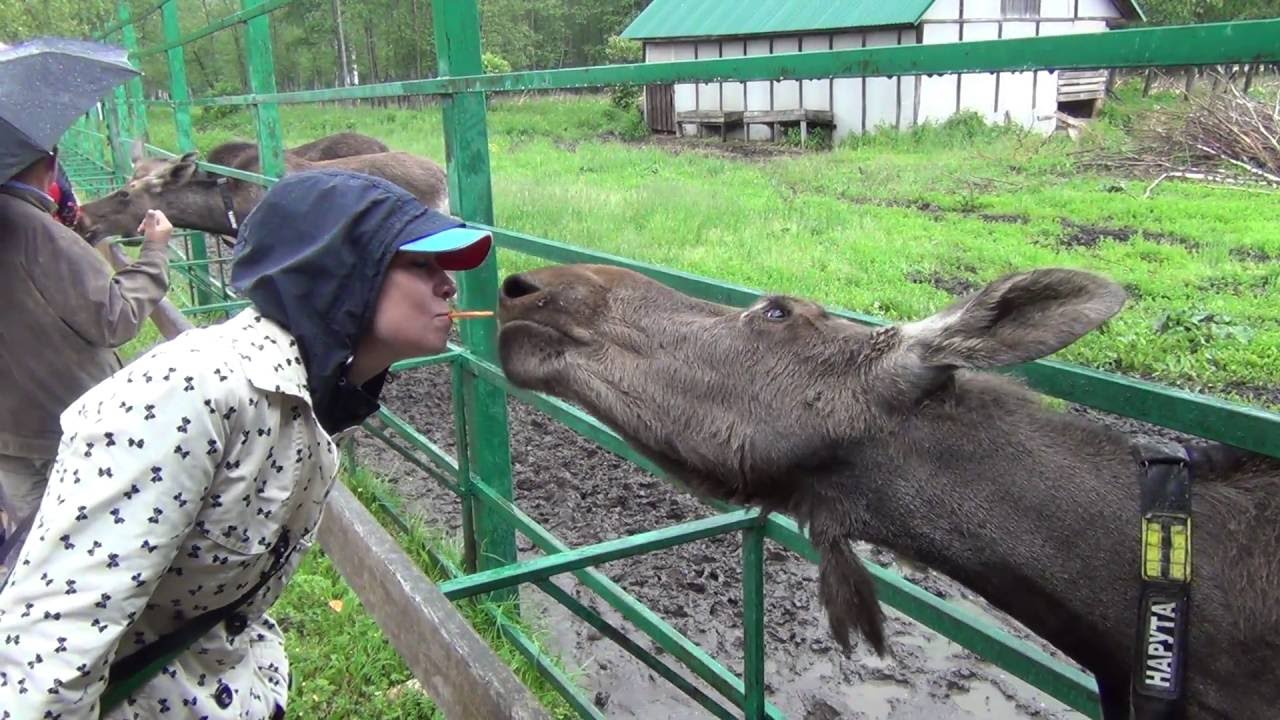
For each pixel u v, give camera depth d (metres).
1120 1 18.91
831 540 2.46
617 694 4.14
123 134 13.38
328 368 1.76
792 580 4.86
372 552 2.58
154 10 10.09
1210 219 10.76
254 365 1.66
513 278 2.86
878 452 2.37
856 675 4.19
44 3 17.59
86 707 1.60
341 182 1.77
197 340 1.67
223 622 1.95
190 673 1.94
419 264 1.81
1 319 3.56
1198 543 2.09
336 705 3.74
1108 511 2.17
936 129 18.56
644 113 23.97
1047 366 2.30
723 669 3.19
